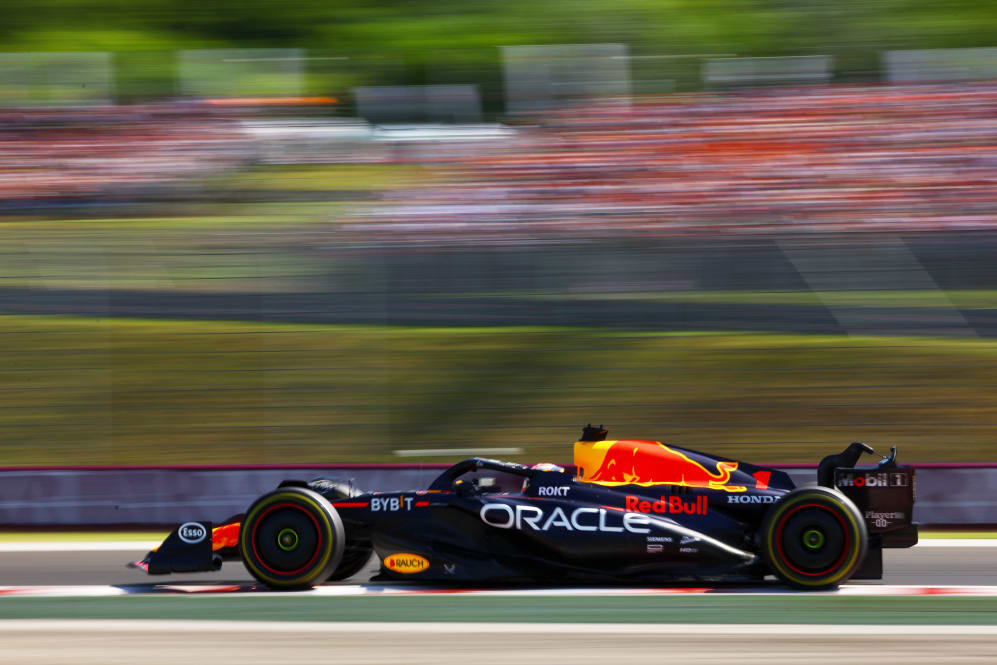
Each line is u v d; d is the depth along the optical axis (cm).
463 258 5650
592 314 5194
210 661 1780
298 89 7912
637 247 5722
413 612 2162
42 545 3338
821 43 7856
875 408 4497
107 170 6844
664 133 7150
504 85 7712
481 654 1806
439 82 7900
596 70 7712
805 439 4306
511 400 4647
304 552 2380
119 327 5169
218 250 5903
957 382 4619
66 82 7719
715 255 5625
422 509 2461
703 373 4753
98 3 8575
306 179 6912
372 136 7262
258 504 2406
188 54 8019
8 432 4481
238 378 4816
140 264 5772
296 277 5606
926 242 5706
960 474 3694
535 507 2420
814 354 4828
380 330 5134
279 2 8506
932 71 7538
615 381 4678
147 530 3712
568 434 4388
